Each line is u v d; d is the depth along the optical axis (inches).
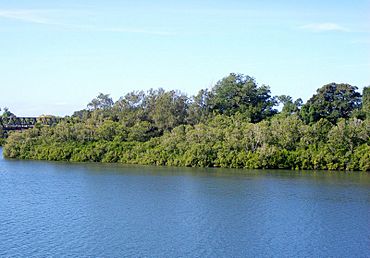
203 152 5226.4
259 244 2369.6
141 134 6008.9
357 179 4382.4
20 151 6023.6
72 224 2701.8
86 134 6013.8
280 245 2363.4
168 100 6402.6
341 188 3900.1
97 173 4714.6
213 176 4525.1
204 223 2755.9
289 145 5226.4
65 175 4584.2
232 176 4532.5
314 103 6382.9
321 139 5216.5
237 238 2460.6
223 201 3356.3
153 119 6323.8
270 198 3474.4
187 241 2405.3
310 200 3408.0
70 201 3339.1
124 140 6028.5
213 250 2279.8
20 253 2197.3
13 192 3678.6
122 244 2346.2
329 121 5871.1
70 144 5935.0
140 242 2383.1
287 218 2888.8
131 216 2906.0
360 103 6501.0
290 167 5068.9
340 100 6407.5
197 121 6259.8
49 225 2679.6
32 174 4653.1
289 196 3555.6
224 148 5226.4
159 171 4867.1
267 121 5639.8
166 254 2208.4
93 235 2486.5
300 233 2568.9
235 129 5329.7
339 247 2337.6
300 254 2236.7
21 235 2475.4
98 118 6545.3
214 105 6727.4
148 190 3769.7
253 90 6958.7
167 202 3312.0
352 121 5344.5
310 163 5054.1
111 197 3481.8
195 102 6481.3
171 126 6171.3
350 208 3161.9
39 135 6250.0
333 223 2773.1
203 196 3533.5
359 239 2466.8
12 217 2854.3
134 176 4517.7
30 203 3265.3
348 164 4982.8
